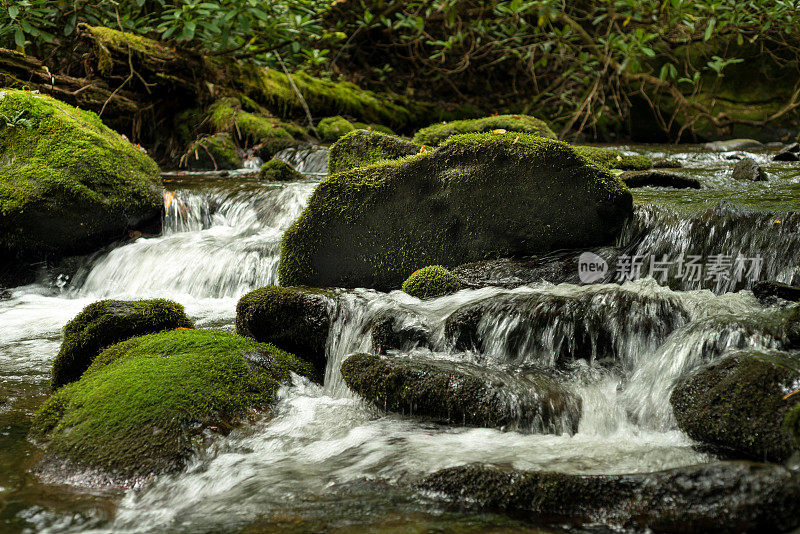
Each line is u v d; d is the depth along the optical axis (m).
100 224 6.55
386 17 12.49
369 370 3.27
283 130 10.04
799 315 2.96
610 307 3.42
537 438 2.84
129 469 2.71
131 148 7.23
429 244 4.75
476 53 13.04
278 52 10.87
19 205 6.20
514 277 4.35
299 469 2.70
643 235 4.45
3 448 3.00
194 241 6.43
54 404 3.24
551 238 4.57
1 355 4.43
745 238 4.06
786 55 11.60
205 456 2.84
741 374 2.65
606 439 2.81
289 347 4.04
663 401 2.92
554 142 4.55
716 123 11.68
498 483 2.34
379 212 4.79
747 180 6.06
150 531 2.27
